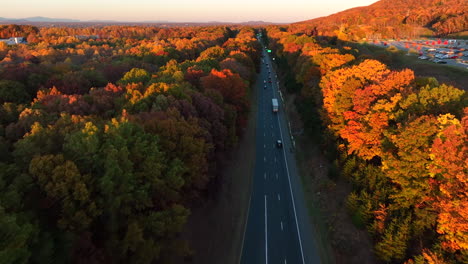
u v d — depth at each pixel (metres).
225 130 55.97
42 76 70.94
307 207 50.94
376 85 52.09
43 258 22.38
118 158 30.06
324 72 85.06
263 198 53.62
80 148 30.12
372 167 46.25
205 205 46.22
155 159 33.28
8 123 47.41
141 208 30.75
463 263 29.84
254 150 72.50
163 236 33.00
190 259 37.66
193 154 40.19
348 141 54.62
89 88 71.38
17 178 26.11
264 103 109.75
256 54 152.25
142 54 133.00
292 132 82.62
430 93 43.91
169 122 39.84
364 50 131.00
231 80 74.38
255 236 44.50
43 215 25.98
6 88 58.16
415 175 36.66
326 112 66.00
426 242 34.97
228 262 39.62
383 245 35.44
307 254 41.22
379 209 39.56
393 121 48.03
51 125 38.28
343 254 40.41
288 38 175.75
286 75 129.50
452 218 29.77
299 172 62.28
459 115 39.88
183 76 75.38
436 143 33.25
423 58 108.00
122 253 27.12
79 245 25.20
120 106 51.00
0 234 20.03
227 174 57.19
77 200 27.08
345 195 50.12
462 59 103.75
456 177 30.94
